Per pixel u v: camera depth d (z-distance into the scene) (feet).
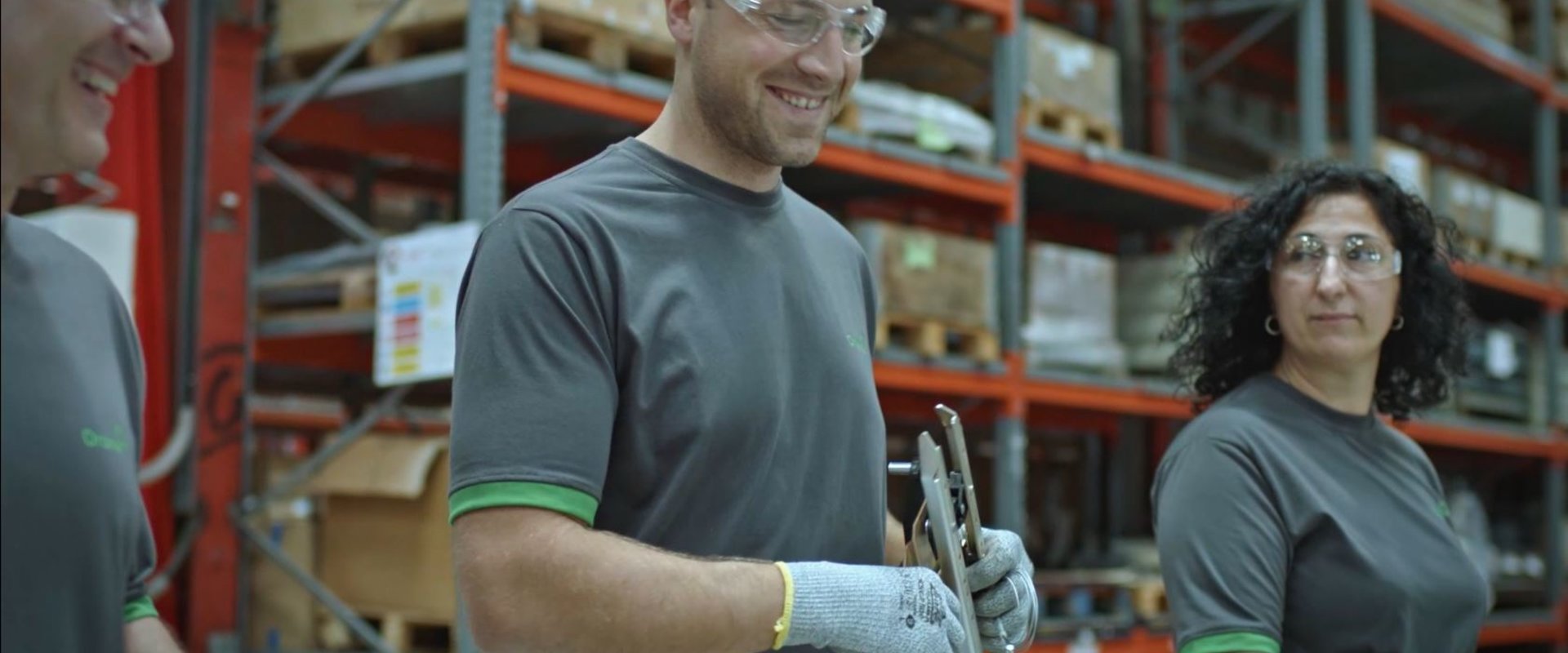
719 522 5.43
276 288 14.38
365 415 14.35
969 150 17.93
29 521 4.26
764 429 5.52
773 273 5.84
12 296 4.48
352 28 13.75
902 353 16.76
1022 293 19.75
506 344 5.20
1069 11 23.81
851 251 6.61
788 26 5.50
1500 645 29.12
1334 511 7.66
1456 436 25.04
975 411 20.21
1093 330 19.49
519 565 4.93
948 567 5.51
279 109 14.43
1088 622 18.47
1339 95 29.63
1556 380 28.04
